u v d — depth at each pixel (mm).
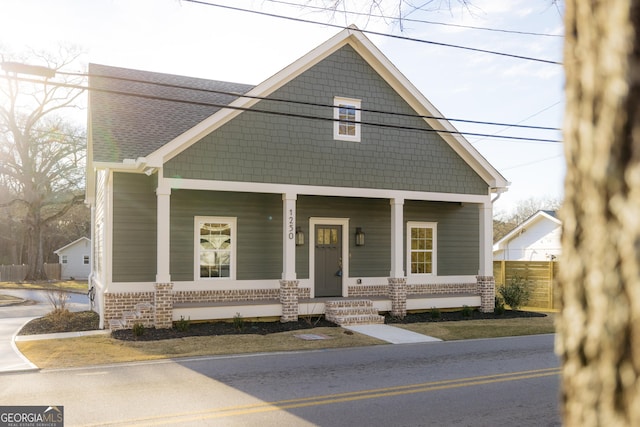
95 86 16359
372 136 15828
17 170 39281
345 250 16672
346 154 15422
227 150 13953
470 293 17984
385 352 11016
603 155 1431
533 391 7887
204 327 13477
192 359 10141
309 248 16141
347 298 16141
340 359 10203
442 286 18047
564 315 1572
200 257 14812
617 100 1399
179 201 14609
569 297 1555
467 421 6457
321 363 9805
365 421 6391
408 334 13281
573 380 1518
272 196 15734
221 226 15141
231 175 13961
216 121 13672
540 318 16578
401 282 15930
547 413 6812
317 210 16281
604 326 1408
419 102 16344
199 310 13719
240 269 15219
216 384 8156
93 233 20984
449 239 18297
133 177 13984
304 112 14938
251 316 14242
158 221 13141
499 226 52375
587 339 1464
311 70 15055
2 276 42750
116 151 13711
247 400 7250
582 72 1535
